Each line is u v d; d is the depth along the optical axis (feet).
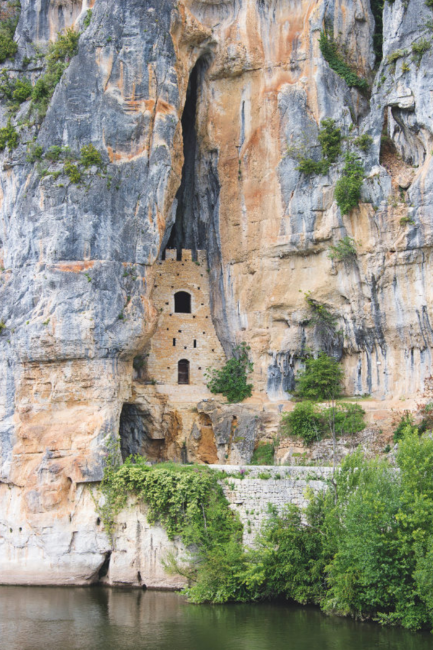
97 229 124.47
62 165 126.52
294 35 142.10
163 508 115.24
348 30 143.02
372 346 134.62
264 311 142.10
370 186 129.59
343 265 134.00
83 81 128.98
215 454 137.28
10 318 125.80
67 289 122.72
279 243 138.92
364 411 128.06
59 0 138.00
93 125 127.95
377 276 129.80
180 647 87.92
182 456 138.31
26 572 118.62
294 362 141.38
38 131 130.52
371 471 99.91
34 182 126.82
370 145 131.34
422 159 129.80
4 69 136.77
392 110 131.34
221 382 144.46
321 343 137.59
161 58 131.95
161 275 149.79
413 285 127.85
